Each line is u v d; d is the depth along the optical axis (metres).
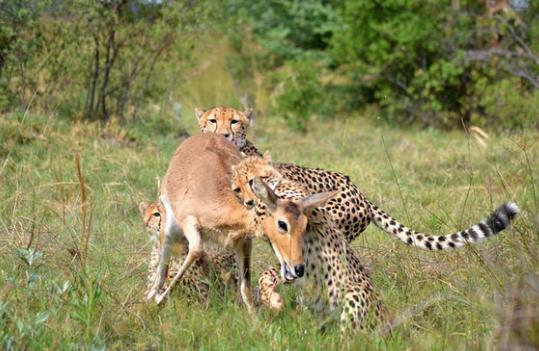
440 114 24.95
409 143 20.97
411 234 9.69
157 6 19.62
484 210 11.98
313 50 31.56
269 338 7.45
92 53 19.41
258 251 10.62
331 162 17.62
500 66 24.02
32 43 17.67
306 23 32.09
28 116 16.61
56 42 18.50
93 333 7.32
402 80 26.44
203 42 22.14
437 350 7.19
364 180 15.27
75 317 7.38
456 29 24.86
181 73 22.53
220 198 8.66
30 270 8.41
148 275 9.22
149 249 10.43
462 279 9.00
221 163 9.20
